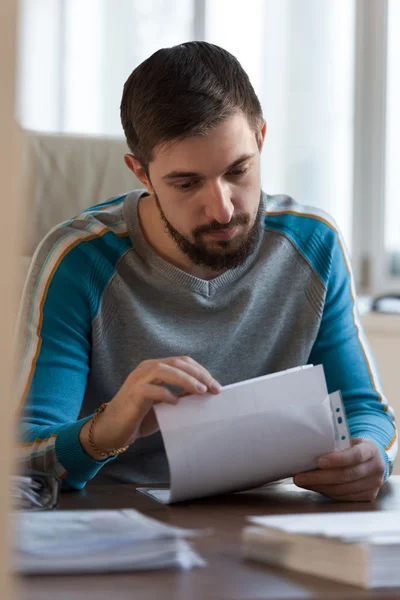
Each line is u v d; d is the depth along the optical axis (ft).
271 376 3.59
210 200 4.37
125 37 9.97
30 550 2.18
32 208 6.52
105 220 5.26
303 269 5.36
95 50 9.94
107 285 4.97
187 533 2.31
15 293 1.47
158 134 4.28
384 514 2.77
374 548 2.08
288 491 3.96
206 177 4.33
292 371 3.64
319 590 2.05
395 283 10.91
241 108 4.31
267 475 3.62
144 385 3.53
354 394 4.97
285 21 10.35
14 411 1.56
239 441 3.48
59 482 3.50
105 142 6.81
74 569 2.15
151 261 5.08
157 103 4.26
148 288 5.10
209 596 1.96
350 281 5.57
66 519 2.55
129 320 4.99
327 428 3.63
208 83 4.23
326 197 10.69
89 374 5.01
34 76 9.82
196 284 5.05
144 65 4.43
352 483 3.68
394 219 10.98
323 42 10.50
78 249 4.98
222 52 4.44
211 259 4.61
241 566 2.31
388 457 4.30
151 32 10.02
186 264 5.08
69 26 9.86
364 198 10.87
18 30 1.43
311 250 5.42
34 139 6.66
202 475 3.45
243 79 4.42
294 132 10.51
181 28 10.08
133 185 6.73
